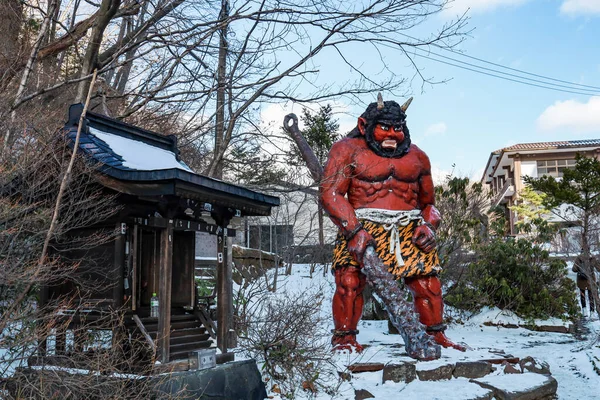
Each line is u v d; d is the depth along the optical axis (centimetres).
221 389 504
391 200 715
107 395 420
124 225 496
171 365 474
